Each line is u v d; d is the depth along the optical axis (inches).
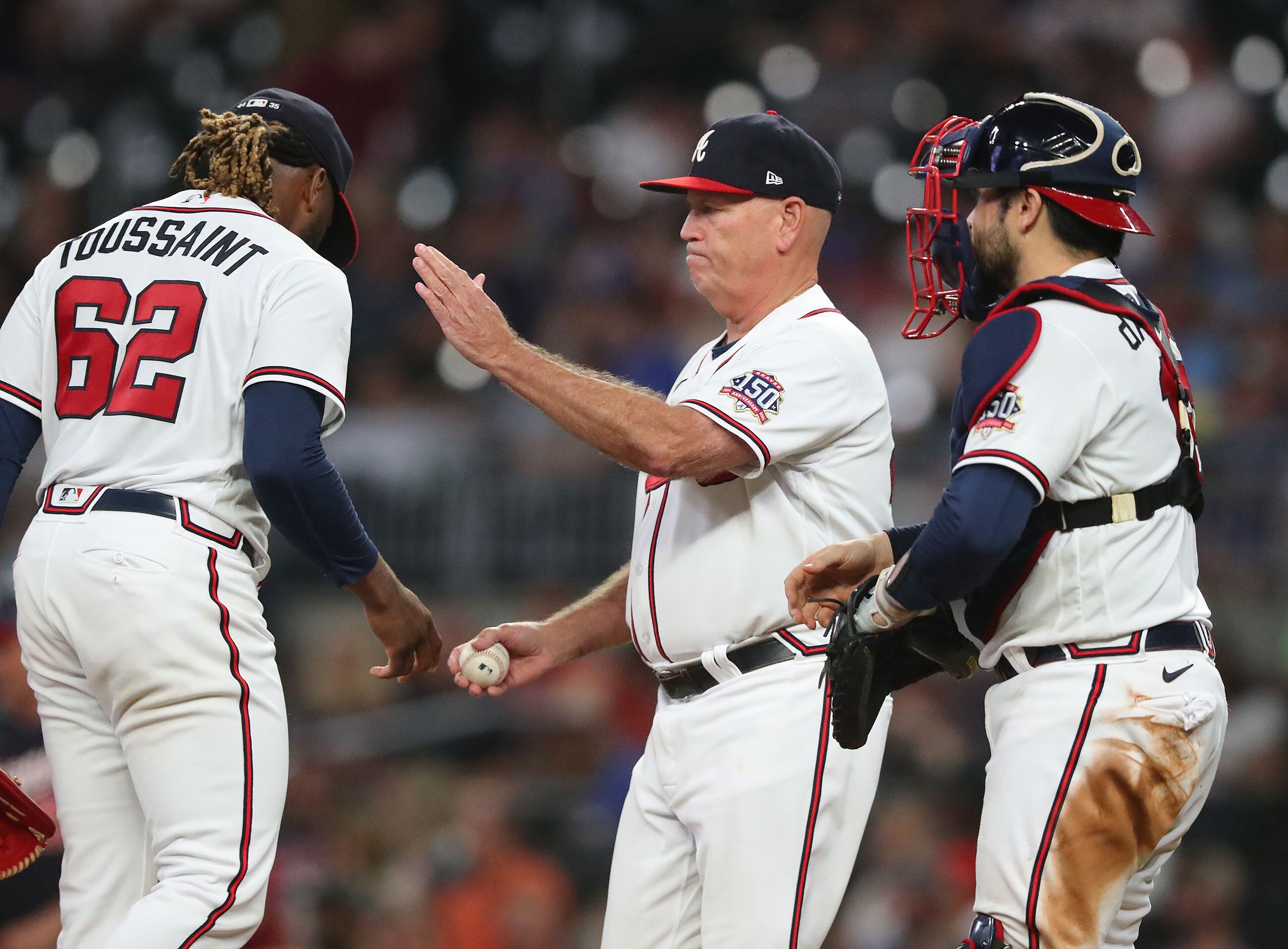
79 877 462.9
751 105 1840.6
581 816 1161.4
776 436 467.5
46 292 475.2
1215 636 1314.0
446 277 476.7
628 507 1371.8
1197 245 1673.2
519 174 1765.5
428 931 1028.5
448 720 1235.9
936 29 1828.2
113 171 1641.2
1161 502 423.5
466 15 1877.5
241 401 456.4
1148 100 1814.7
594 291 1644.9
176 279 462.3
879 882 1083.3
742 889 472.1
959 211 504.4
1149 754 410.0
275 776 459.2
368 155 1753.2
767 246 500.7
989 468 402.9
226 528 457.4
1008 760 422.9
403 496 1390.3
